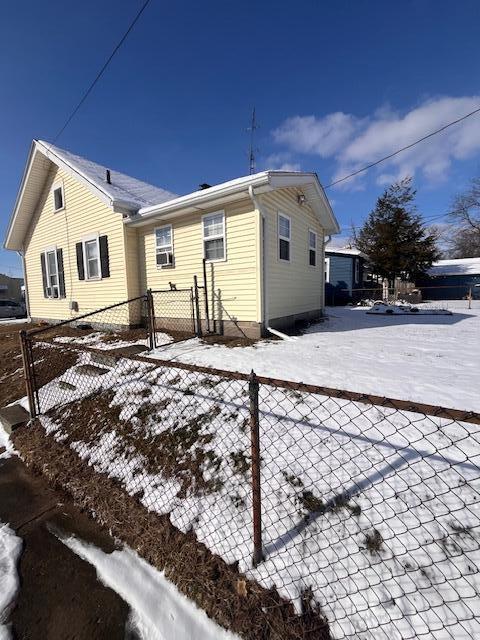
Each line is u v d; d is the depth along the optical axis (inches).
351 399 54.8
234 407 126.2
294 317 334.3
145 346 242.7
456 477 78.7
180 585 73.1
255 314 257.3
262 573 70.3
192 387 149.4
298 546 73.2
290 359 180.2
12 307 835.4
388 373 148.9
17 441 149.3
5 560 83.0
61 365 227.0
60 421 154.2
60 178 405.4
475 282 880.3
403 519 72.3
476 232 1163.3
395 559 65.7
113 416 143.2
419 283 938.7
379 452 90.7
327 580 65.7
